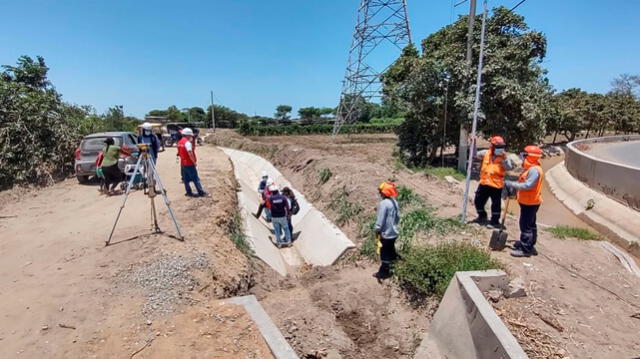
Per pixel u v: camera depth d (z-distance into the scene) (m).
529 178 6.44
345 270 8.30
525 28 17.22
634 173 11.32
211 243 7.52
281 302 6.82
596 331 4.84
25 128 12.98
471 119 15.12
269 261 9.29
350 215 11.10
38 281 5.84
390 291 6.79
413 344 5.76
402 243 8.02
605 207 11.97
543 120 16.28
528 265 6.44
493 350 4.46
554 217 12.98
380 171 14.66
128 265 6.27
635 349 4.52
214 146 36.31
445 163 19.27
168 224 8.41
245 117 70.56
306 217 12.78
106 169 11.23
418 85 16.83
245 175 22.67
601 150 26.72
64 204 10.52
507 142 16.52
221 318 4.93
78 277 5.92
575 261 6.83
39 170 12.99
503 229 7.72
